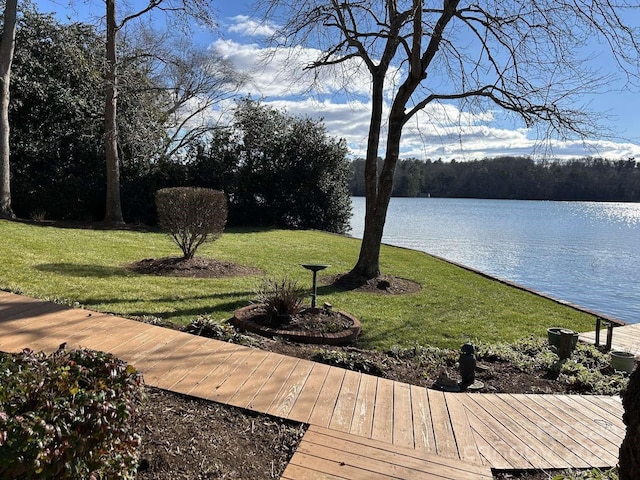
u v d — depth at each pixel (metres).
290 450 2.71
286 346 4.77
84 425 1.68
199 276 8.09
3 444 1.44
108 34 13.53
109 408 1.76
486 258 19.16
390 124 8.41
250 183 19.30
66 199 15.04
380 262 11.57
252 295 6.83
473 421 3.34
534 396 3.90
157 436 2.63
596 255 20.52
